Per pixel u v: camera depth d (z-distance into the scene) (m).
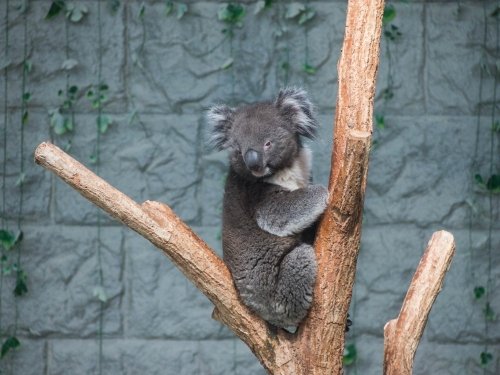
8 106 10.79
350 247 6.38
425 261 6.42
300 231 7.07
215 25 10.86
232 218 7.38
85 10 10.82
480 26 10.84
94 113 10.81
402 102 10.84
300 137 7.84
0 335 10.67
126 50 10.86
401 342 6.23
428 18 10.84
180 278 10.77
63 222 10.77
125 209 6.28
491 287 10.72
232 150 7.67
